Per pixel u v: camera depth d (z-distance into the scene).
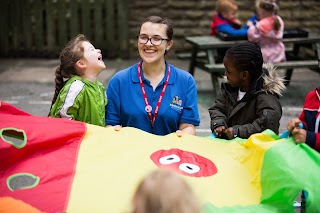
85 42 3.98
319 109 3.28
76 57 3.92
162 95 4.05
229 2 9.04
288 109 7.96
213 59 8.34
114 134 3.77
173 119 4.07
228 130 3.82
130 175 3.31
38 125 3.62
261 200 3.17
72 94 3.84
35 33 11.58
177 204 1.67
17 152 3.40
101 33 11.55
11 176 3.25
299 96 8.72
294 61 8.73
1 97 8.48
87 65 3.94
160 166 3.44
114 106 4.12
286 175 3.07
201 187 3.26
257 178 3.30
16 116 3.71
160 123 4.07
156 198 1.68
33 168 3.33
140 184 1.73
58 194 3.09
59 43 11.59
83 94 3.87
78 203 3.03
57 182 3.21
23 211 2.81
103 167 3.39
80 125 3.75
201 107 8.07
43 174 3.27
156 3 11.73
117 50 11.67
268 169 3.20
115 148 3.61
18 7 11.46
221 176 3.40
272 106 3.75
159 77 4.07
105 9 11.46
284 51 8.72
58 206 3.00
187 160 3.53
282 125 7.18
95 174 3.30
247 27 8.78
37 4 11.45
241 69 3.79
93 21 11.59
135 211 1.70
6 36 11.57
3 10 11.48
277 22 8.27
